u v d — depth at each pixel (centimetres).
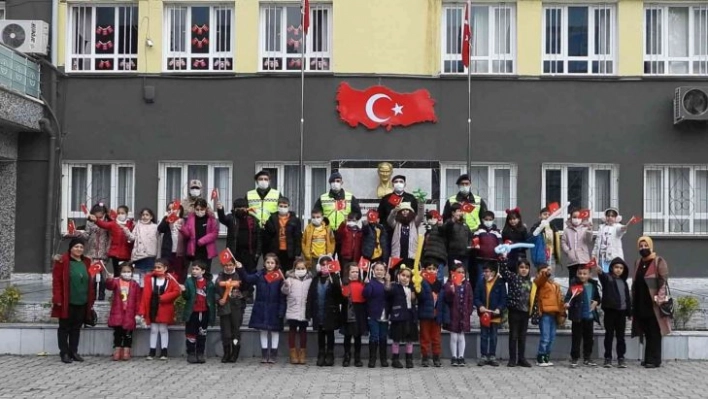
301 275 1383
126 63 2178
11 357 1411
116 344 1395
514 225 1515
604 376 1276
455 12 2172
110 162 2155
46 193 2145
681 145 2138
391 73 2138
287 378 1237
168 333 1430
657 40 2175
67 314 1360
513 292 1373
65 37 2169
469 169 2061
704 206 2150
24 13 2169
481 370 1333
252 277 1395
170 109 2150
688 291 2023
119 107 2152
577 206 2145
